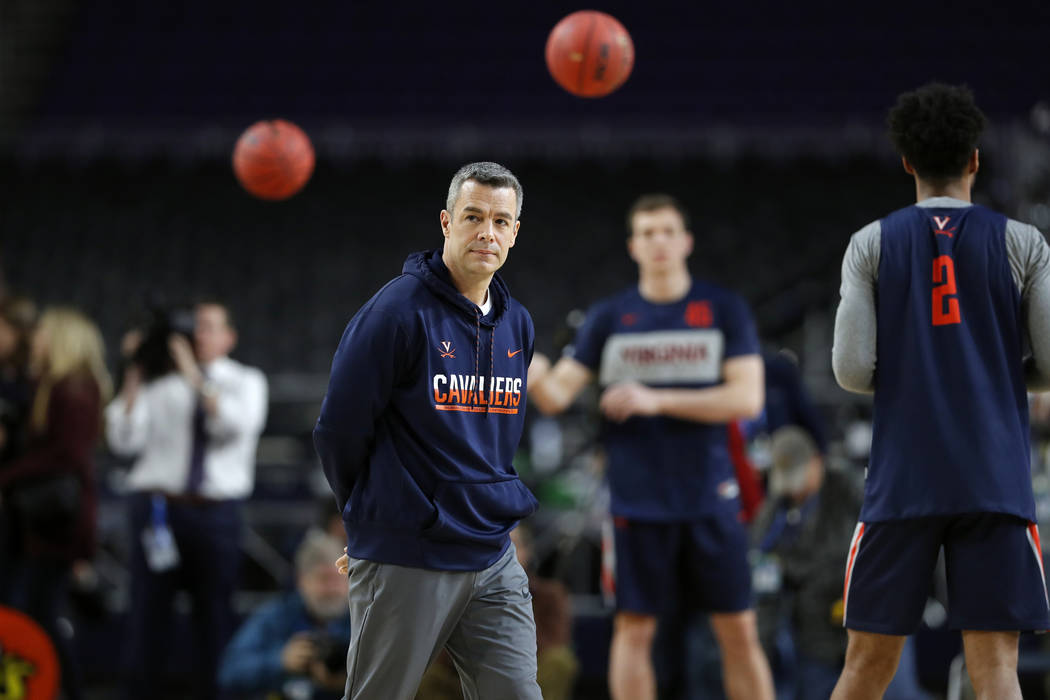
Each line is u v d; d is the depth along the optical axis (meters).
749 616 18.34
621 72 15.97
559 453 36.56
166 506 23.17
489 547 11.76
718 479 18.39
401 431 11.61
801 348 43.38
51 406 21.84
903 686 20.62
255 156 16.56
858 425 31.91
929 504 11.97
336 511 21.88
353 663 11.75
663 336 18.83
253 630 21.42
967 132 12.61
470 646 11.91
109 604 26.92
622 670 18.39
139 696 22.91
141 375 23.83
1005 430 12.02
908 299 12.41
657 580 18.28
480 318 11.88
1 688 19.42
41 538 21.66
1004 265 12.25
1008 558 11.84
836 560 21.61
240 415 23.77
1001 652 11.91
